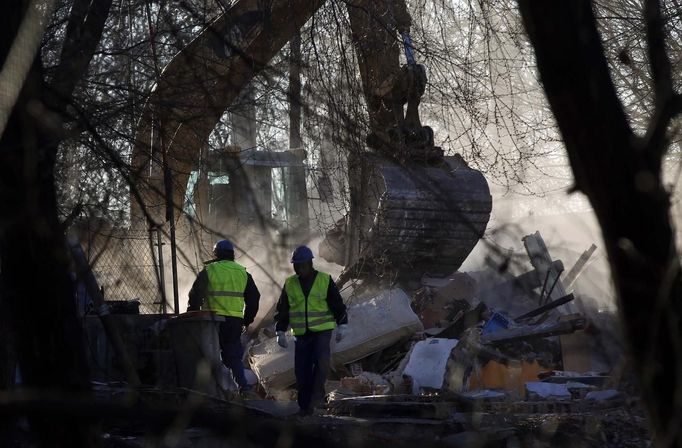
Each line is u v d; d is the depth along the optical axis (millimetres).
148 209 17984
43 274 13219
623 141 8125
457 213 11930
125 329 30438
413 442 7234
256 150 20625
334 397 36969
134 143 20219
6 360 17906
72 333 13500
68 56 18688
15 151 12594
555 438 26688
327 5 24781
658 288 8148
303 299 32625
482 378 38344
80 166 18688
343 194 22812
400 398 33656
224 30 20141
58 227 13445
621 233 8188
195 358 30234
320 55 24328
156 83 20703
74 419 5777
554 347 41688
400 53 26797
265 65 19766
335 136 19984
